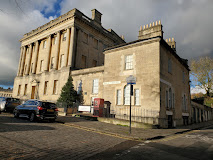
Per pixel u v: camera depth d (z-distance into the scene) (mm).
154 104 14000
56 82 26562
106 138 7703
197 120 26750
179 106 19031
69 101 20828
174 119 16891
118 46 17516
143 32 19562
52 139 6590
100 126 11156
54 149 5262
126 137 8312
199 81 37594
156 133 9977
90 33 29281
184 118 20359
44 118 11367
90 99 20547
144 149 5945
